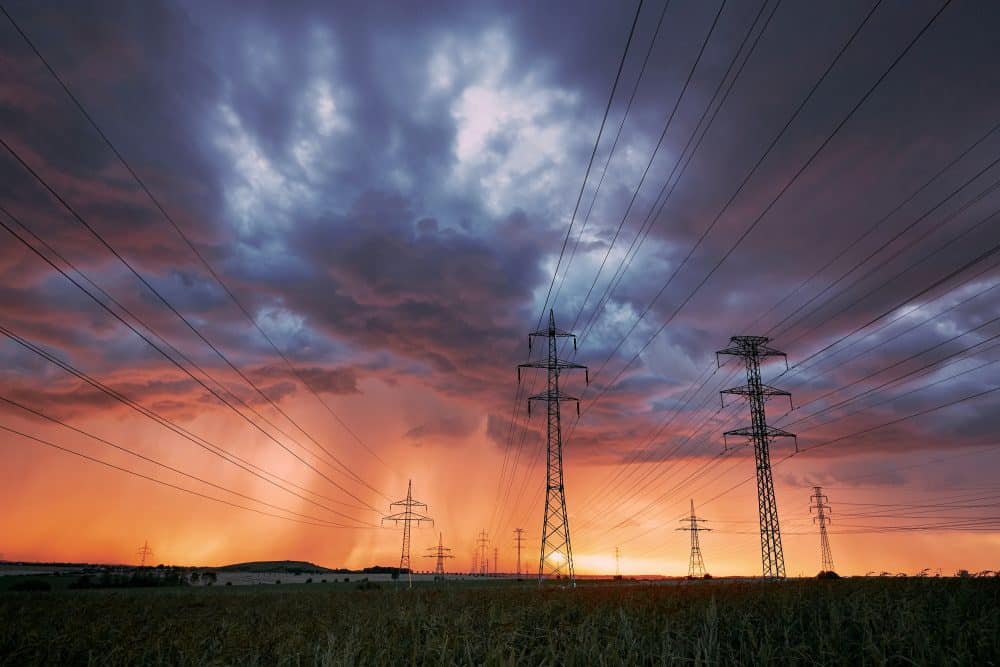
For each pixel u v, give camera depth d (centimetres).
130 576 10400
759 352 6400
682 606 1973
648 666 1124
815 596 2059
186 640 1662
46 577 11144
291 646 1383
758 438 6172
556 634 1289
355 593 5275
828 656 1137
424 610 2120
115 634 1867
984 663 1046
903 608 1446
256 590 7288
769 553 5844
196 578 11488
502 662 1012
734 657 1151
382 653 1183
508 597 2916
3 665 1552
